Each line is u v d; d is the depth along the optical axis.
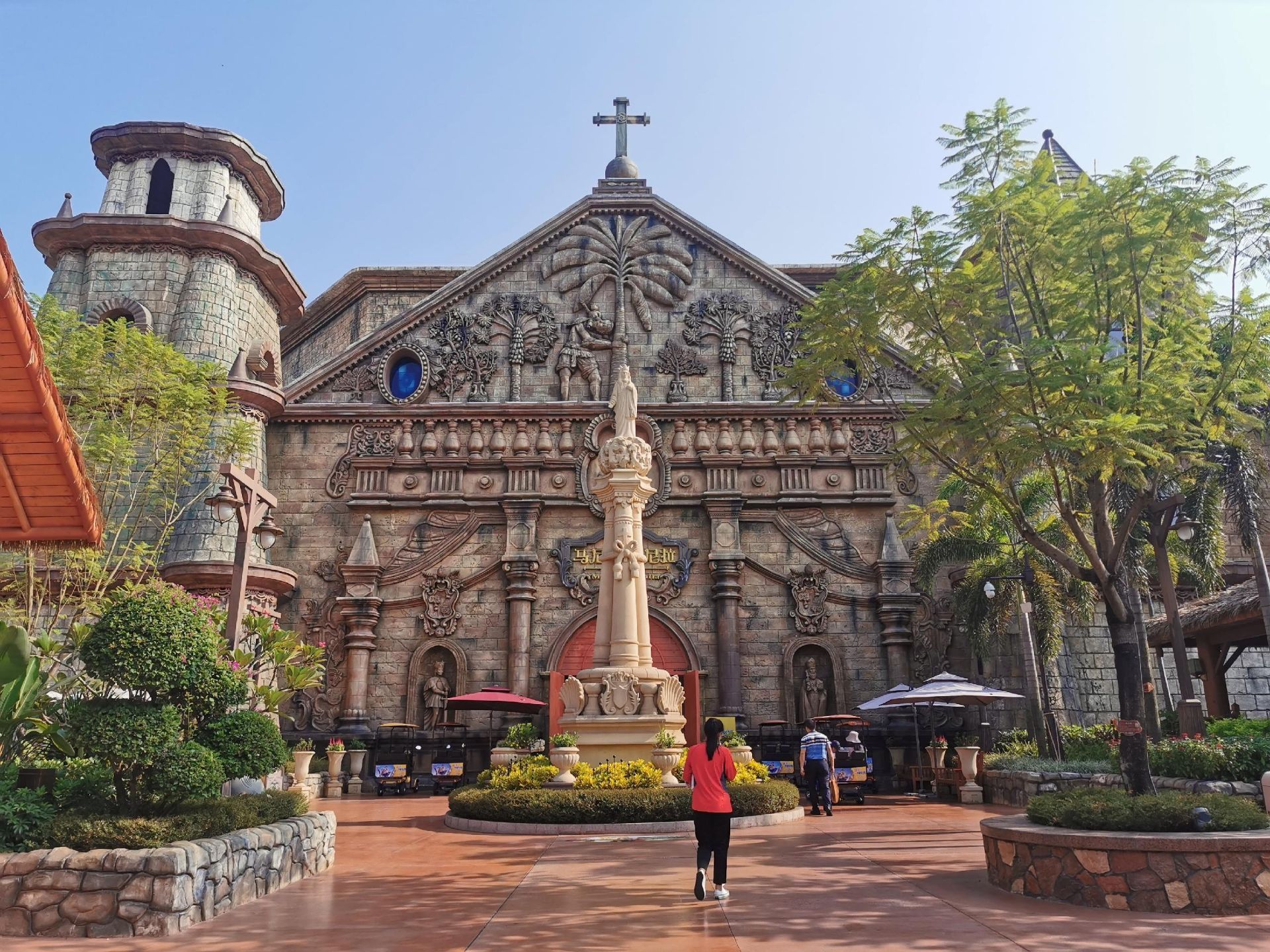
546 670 31.88
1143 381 13.38
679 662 32.19
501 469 34.12
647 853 14.15
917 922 8.92
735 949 7.88
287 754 11.76
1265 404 19.67
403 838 16.77
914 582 31.98
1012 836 10.56
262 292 35.47
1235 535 32.84
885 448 34.16
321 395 35.03
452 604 32.47
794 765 29.12
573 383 35.28
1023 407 13.38
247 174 36.12
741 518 33.47
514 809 17.41
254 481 18.89
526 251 36.69
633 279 36.34
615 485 22.19
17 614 25.19
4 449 11.97
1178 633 21.56
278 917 9.56
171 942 8.45
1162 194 13.61
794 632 32.38
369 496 33.50
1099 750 23.70
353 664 31.62
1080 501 19.44
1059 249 14.62
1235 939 8.12
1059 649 26.31
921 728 30.89
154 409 27.38
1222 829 9.86
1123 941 8.07
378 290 43.72
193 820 10.15
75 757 11.50
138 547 26.00
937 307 15.47
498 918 9.34
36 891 8.88
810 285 42.84
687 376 35.38
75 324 27.64
